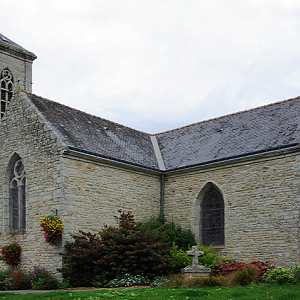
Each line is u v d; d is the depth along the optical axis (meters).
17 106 24.77
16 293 17.27
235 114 28.03
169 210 25.75
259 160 22.69
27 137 23.81
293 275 17.70
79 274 20.47
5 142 24.88
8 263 22.98
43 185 22.56
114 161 23.84
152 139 30.56
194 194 24.89
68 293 15.64
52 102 26.16
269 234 21.77
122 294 14.99
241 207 22.94
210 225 24.52
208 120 29.23
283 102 26.27
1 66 31.56
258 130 24.92
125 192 24.33
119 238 20.59
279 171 21.94
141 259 19.91
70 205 21.77
